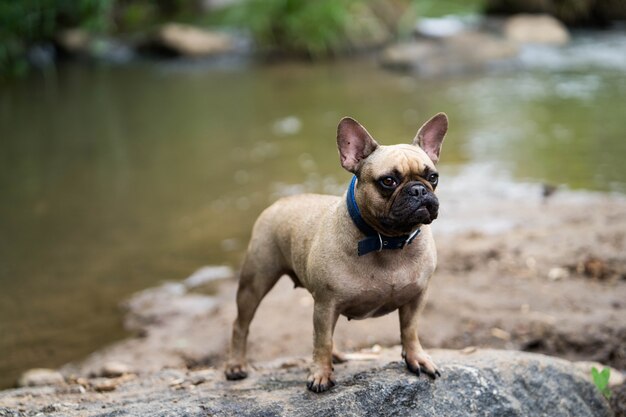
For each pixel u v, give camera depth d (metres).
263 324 2.31
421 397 1.51
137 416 1.47
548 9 7.14
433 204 1.39
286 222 1.65
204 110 5.14
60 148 4.41
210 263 2.81
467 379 1.55
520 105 4.83
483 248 2.66
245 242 2.98
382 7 7.29
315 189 3.49
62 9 6.72
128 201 3.50
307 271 1.53
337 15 6.84
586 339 2.11
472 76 5.82
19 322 2.46
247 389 1.61
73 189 3.71
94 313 2.50
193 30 7.18
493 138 4.14
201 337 2.29
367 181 1.45
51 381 2.06
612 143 3.96
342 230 1.48
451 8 7.75
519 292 2.36
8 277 2.76
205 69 6.60
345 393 1.49
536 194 3.27
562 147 3.92
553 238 2.70
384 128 4.37
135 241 3.04
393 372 1.56
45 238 3.11
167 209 3.38
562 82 5.40
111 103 5.48
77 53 7.20
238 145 4.29
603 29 7.20
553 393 1.63
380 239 1.46
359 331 2.22
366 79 5.89
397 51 6.28
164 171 3.91
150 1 8.02
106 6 6.81
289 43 6.82
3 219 3.35
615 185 3.34
